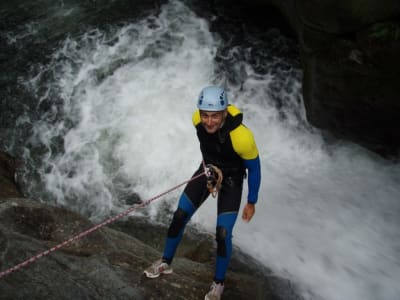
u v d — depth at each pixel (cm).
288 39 843
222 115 309
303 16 598
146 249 430
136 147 684
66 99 749
